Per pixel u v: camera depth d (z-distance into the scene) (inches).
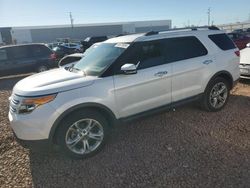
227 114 210.5
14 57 491.2
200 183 126.1
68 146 148.3
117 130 189.9
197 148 158.9
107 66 159.5
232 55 215.2
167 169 139.2
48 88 141.6
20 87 153.1
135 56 167.5
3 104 286.4
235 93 269.6
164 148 161.5
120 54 163.8
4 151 169.9
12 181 137.3
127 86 161.2
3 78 531.2
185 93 190.1
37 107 137.6
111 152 160.4
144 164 145.4
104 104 153.8
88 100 147.6
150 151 158.9
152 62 172.9
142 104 170.1
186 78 187.6
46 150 165.3
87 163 149.9
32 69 509.7
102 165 147.0
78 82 148.3
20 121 138.8
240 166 137.6
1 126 212.5
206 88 202.2
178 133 181.0
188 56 190.4
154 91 173.3
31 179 138.2
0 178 140.4
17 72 496.7
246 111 215.6
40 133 139.4
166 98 180.5
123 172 139.3
